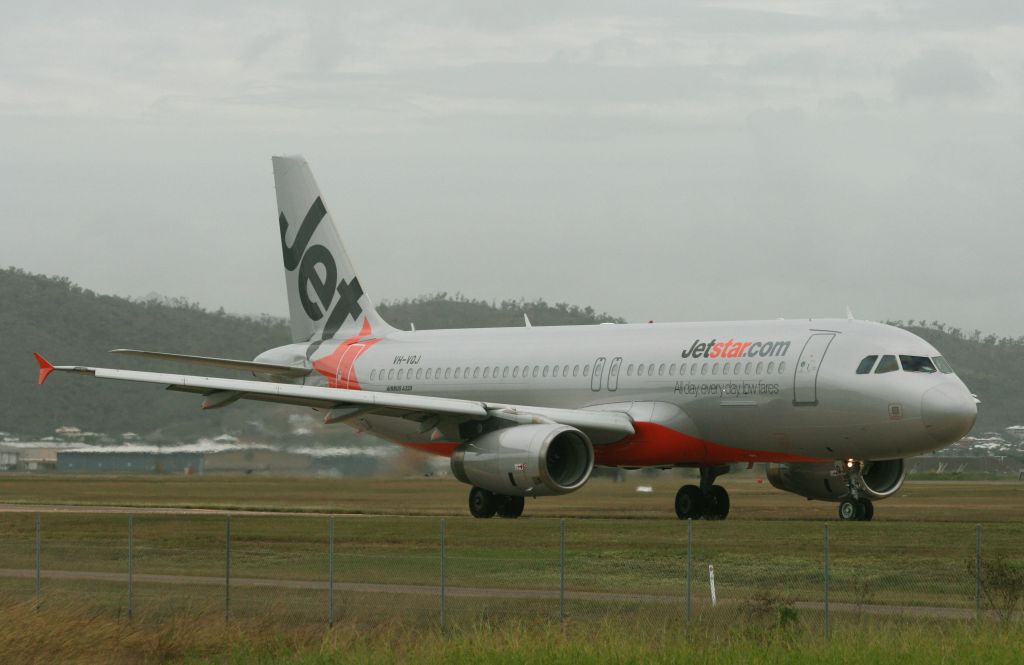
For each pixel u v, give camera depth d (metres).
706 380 93.81
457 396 109.69
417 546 77.25
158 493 132.50
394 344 116.06
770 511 105.94
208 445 164.75
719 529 84.31
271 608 58.12
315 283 122.88
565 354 103.12
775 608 52.75
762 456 92.94
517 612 55.94
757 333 93.50
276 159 124.62
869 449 88.44
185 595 61.94
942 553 71.38
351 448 149.88
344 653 49.19
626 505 115.12
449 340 112.94
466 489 136.88
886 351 87.62
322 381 119.38
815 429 89.56
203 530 86.69
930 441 86.44
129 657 51.91
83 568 71.62
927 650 45.28
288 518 95.69
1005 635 47.38
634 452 96.62
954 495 134.75
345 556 72.75
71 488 142.25
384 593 61.62
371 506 113.12
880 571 65.38
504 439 91.44
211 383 92.69
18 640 52.34
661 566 68.19
